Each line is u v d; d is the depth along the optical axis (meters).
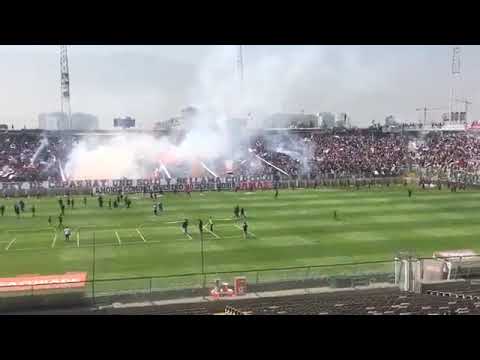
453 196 89.81
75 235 58.88
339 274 39.56
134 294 34.34
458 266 38.34
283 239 56.41
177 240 56.16
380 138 153.88
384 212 73.25
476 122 159.38
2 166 115.19
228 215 71.25
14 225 64.69
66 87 143.00
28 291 33.03
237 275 40.78
